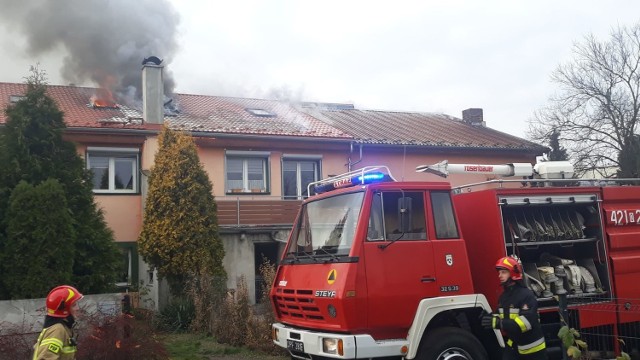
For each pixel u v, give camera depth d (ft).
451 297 22.48
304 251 24.56
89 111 58.23
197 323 39.83
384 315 21.42
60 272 29.63
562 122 95.14
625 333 26.73
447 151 68.18
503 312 20.47
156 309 45.57
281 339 24.25
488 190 25.22
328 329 21.76
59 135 33.81
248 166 59.16
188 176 46.75
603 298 26.66
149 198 46.73
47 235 29.60
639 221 27.96
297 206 58.34
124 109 60.85
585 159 91.56
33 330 27.50
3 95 58.65
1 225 30.22
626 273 27.04
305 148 60.64
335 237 22.94
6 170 31.55
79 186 33.40
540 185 28.66
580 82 93.97
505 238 24.89
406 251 22.25
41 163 32.48
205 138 55.93
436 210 23.41
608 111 90.99
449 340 22.21
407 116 84.89
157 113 55.57
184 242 45.29
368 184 22.65
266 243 55.31
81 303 28.45
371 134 67.00
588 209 27.43
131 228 52.60
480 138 74.18
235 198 57.57
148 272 50.34
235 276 52.54
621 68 91.15
